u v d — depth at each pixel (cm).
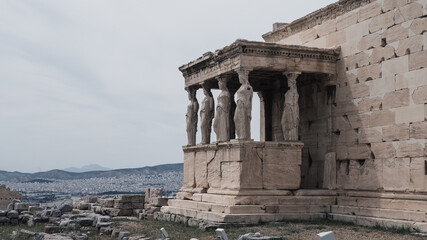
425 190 1841
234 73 2325
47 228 2212
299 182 2223
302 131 2530
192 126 2661
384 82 2048
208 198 2280
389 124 2016
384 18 2064
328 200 2212
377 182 2061
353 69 2225
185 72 2705
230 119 2741
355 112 2200
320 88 2411
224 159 2244
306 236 1727
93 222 2412
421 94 1878
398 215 1895
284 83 2662
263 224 2012
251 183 2141
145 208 2842
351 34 2245
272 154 2188
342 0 2269
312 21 2508
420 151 1870
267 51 2217
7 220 2622
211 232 1928
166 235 1652
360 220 1997
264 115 2806
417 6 1911
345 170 2242
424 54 1873
